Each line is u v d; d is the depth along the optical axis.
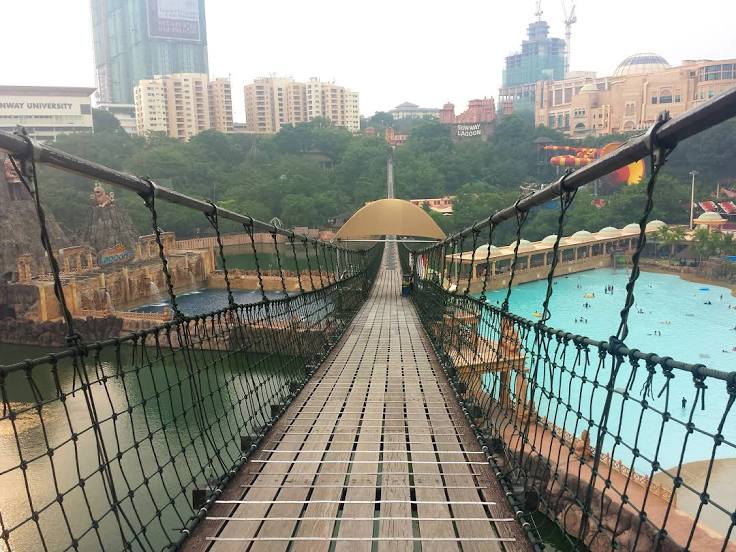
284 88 99.94
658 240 50.03
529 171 76.31
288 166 73.38
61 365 22.52
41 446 14.69
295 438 4.30
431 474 3.52
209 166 69.62
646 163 61.44
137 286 38.91
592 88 83.25
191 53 120.06
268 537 2.78
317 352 7.75
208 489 3.24
